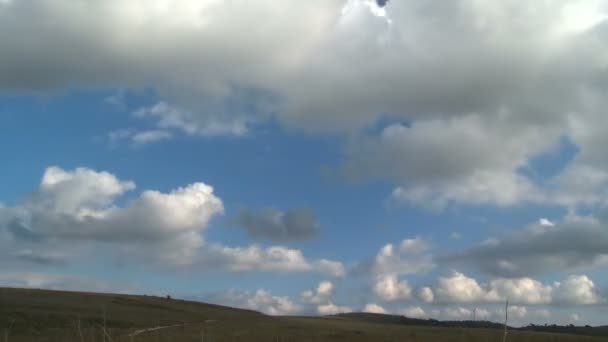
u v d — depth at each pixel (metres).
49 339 61.09
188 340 71.31
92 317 100.25
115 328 89.94
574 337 92.38
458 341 80.44
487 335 88.56
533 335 90.62
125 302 137.25
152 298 156.25
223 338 76.06
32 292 133.75
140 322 104.62
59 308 107.25
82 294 141.88
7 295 120.50
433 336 85.88
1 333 66.69
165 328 94.25
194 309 146.50
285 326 105.44
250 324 110.06
